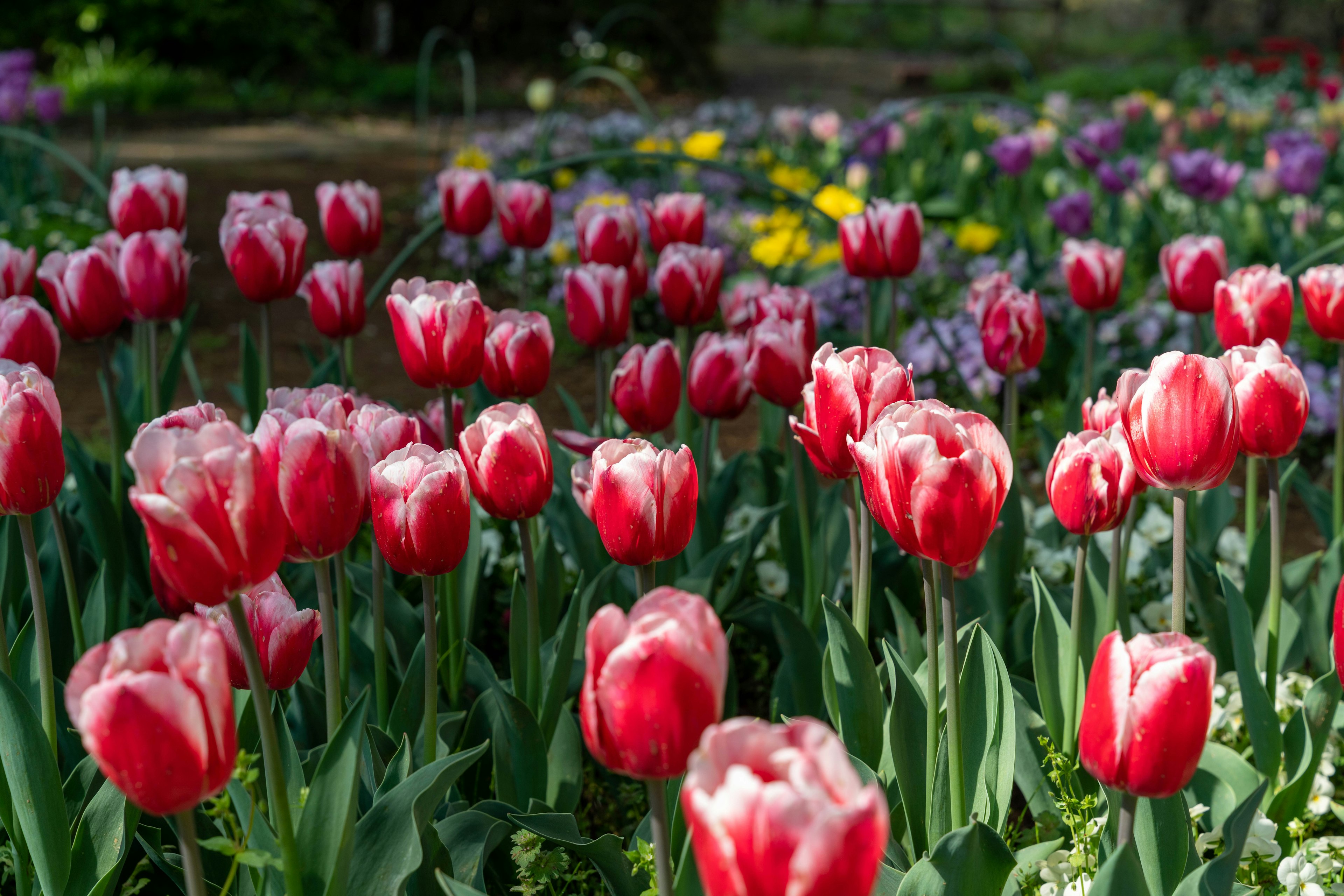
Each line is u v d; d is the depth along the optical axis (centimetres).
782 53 2652
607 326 266
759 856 85
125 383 335
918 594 279
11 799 176
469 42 2047
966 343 493
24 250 600
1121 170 603
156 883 195
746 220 700
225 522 117
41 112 769
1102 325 517
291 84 1722
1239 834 139
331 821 139
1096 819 178
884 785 183
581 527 260
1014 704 183
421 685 201
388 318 675
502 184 317
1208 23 2909
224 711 109
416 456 158
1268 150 792
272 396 194
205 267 740
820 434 171
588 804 236
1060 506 176
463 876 166
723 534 316
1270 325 233
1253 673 201
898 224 294
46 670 174
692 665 104
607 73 714
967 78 2027
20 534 211
